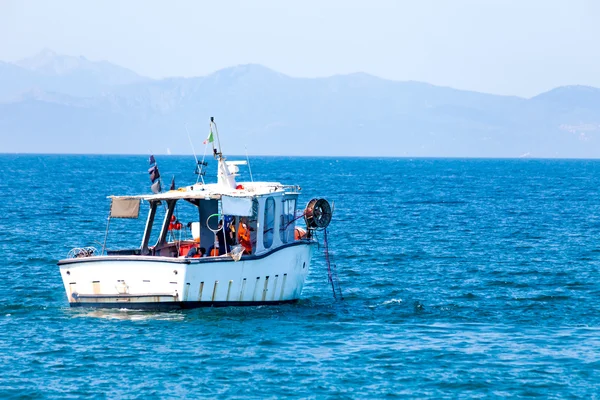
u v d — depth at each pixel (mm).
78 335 68750
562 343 70688
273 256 78250
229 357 64375
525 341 71250
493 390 58438
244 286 75500
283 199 81250
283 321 76250
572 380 60656
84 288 73188
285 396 56438
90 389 57031
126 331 70000
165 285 70875
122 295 72250
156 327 71125
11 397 55469
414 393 57656
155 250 79688
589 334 74188
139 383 58281
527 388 58906
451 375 61375
